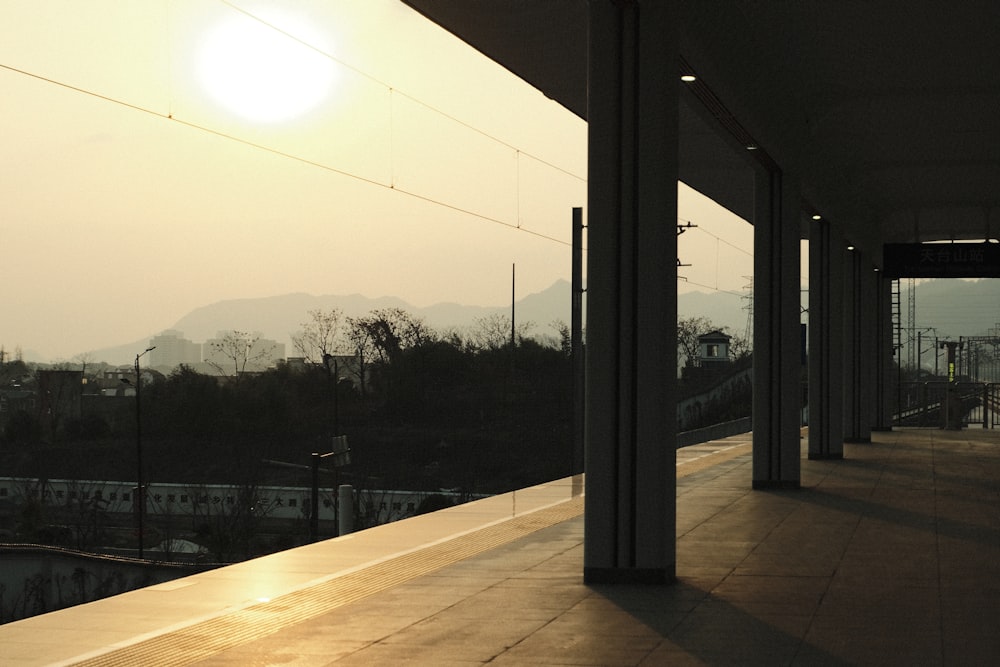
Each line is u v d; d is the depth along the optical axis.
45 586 25.66
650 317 8.38
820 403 20.19
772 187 15.23
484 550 9.76
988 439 26.02
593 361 8.46
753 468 15.31
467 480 45.94
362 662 5.76
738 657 5.85
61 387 53.78
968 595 7.61
